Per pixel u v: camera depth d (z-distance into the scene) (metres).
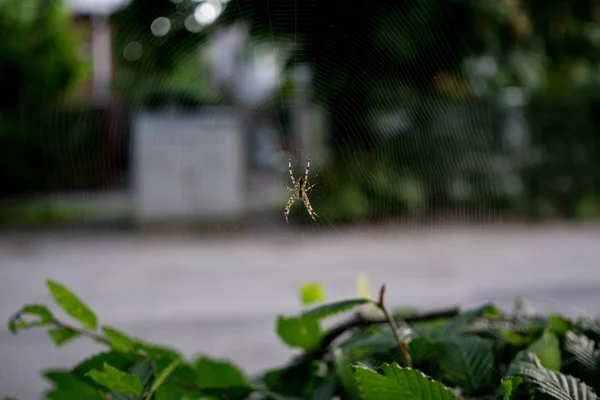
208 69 14.54
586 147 15.98
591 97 15.59
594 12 4.20
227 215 15.75
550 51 4.72
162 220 15.58
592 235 14.03
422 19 3.92
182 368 1.40
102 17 15.87
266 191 18.33
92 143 17.72
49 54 17.39
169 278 10.35
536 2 4.27
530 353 1.19
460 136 13.46
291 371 1.50
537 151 15.76
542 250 12.40
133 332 7.32
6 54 17.14
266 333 7.23
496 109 14.51
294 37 5.17
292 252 12.56
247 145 19.58
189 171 15.65
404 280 9.97
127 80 14.31
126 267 11.22
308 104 9.01
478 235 14.22
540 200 15.95
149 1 7.10
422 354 1.33
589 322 1.56
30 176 17.66
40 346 6.59
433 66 4.43
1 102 17.61
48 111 17.61
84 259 11.96
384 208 14.61
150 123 15.59
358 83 5.61
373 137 9.52
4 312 8.09
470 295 8.84
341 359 1.37
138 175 15.55
